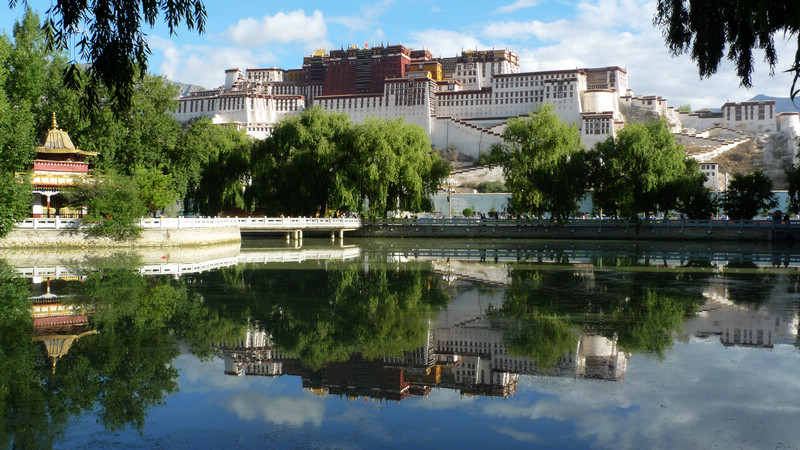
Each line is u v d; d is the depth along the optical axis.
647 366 15.74
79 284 30.03
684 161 80.62
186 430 11.49
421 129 77.81
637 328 20.20
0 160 42.62
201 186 75.44
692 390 13.81
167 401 13.18
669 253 51.62
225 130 78.81
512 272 36.38
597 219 72.56
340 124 75.25
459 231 74.69
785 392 13.60
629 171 68.44
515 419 12.15
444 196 132.12
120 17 9.60
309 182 71.88
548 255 49.62
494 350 17.55
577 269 37.94
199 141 65.88
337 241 69.56
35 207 51.12
